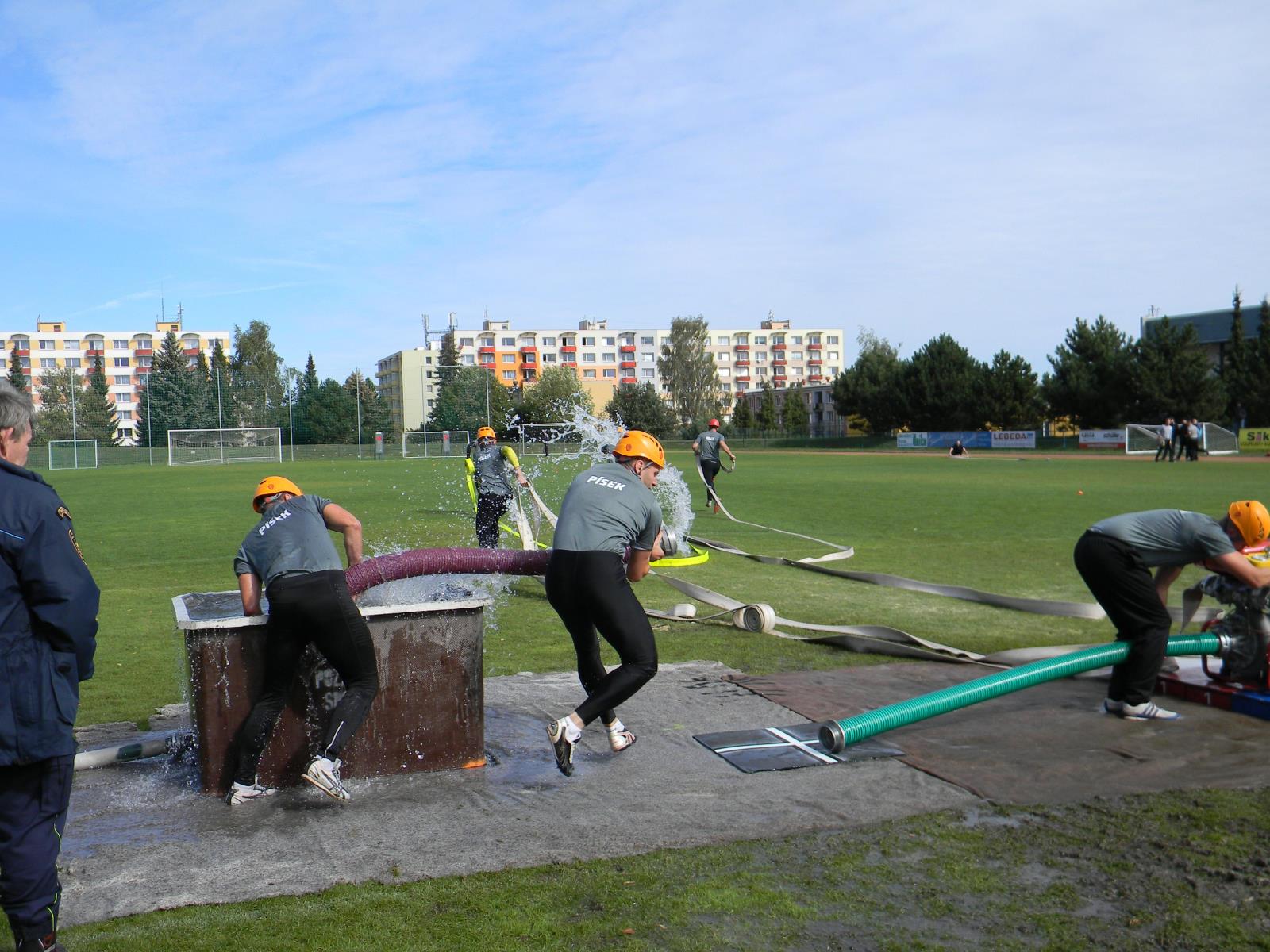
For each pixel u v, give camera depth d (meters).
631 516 4.88
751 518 17.39
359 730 4.70
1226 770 4.63
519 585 10.50
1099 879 3.51
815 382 161.38
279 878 3.60
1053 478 28.64
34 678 2.83
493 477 12.30
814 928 3.19
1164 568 5.89
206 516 19.67
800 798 4.36
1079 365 64.94
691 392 110.12
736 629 8.10
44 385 103.06
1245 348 61.88
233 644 4.52
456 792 4.53
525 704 5.95
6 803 2.90
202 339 143.00
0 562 2.79
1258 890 3.41
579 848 3.84
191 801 4.46
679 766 4.83
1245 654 5.71
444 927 3.21
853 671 6.64
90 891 3.51
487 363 146.12
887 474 31.73
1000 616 8.60
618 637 4.73
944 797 4.35
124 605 9.55
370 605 4.88
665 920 3.24
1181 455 44.84
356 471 42.12
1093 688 6.19
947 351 72.06
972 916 3.25
